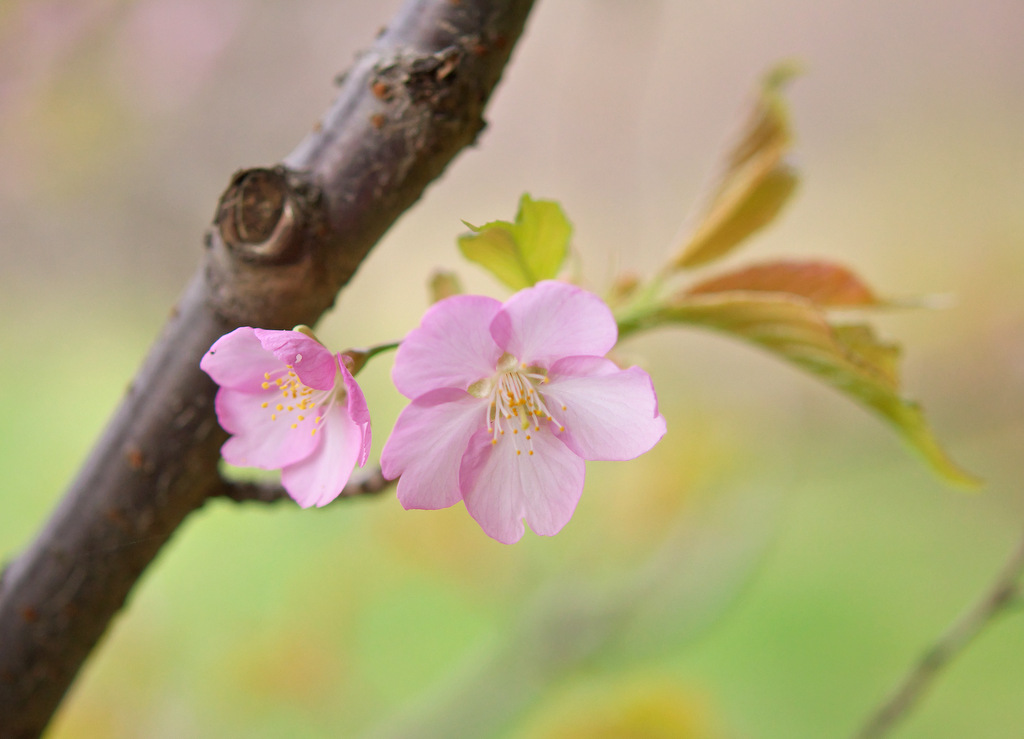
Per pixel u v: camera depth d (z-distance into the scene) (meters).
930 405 0.61
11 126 0.87
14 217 1.09
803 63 0.35
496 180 0.93
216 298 0.32
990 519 0.92
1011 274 0.78
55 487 0.94
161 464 0.32
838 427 0.64
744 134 0.35
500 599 0.66
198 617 0.71
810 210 1.34
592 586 0.58
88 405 1.16
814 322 0.33
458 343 0.32
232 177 0.31
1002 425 0.59
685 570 0.56
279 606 0.70
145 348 1.25
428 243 1.03
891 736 0.76
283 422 0.32
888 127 1.42
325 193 0.31
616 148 0.40
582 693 0.57
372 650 0.75
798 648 0.83
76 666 0.33
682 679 0.58
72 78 0.88
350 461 0.32
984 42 1.43
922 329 0.75
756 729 0.76
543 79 0.66
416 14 0.31
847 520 0.97
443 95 0.31
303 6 1.00
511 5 0.31
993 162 1.19
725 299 0.33
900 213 1.15
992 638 0.85
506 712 0.54
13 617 0.33
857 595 0.87
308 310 0.32
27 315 1.24
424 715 0.55
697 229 0.35
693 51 0.92
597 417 0.32
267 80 1.02
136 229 1.11
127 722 0.63
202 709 0.65
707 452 0.65
